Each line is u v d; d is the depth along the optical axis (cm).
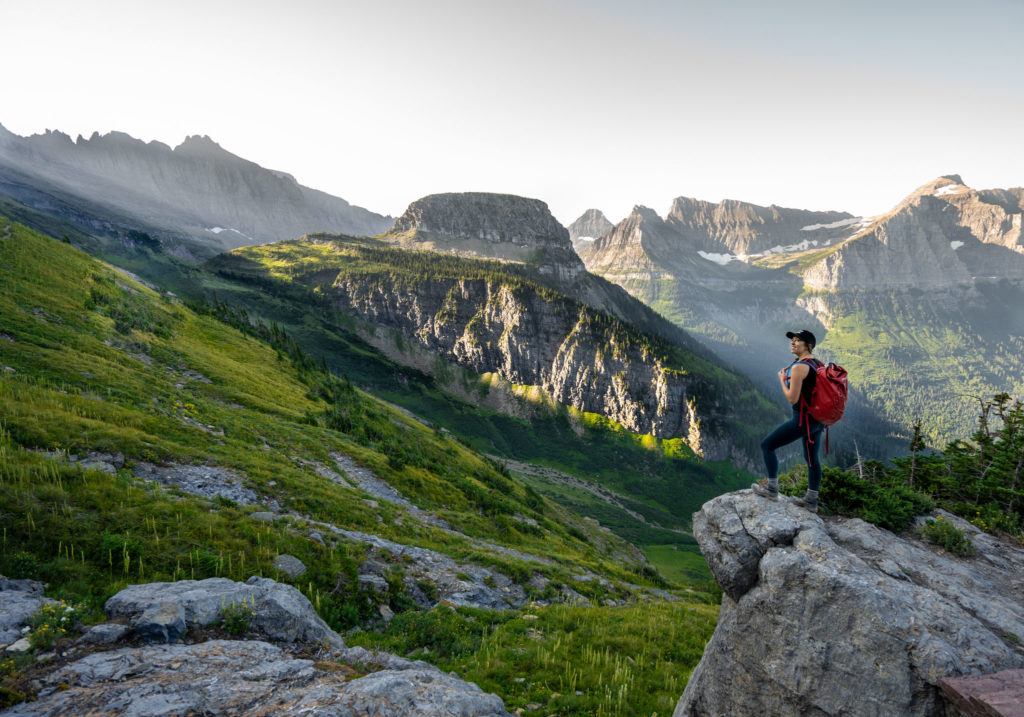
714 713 802
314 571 1816
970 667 573
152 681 723
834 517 914
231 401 4647
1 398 2347
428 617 1734
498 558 2838
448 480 5434
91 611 976
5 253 5116
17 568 1243
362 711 660
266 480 2773
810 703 671
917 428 3094
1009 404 4825
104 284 6256
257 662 830
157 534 1608
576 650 1583
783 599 730
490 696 815
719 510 895
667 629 1838
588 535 8650
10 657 750
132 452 2366
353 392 9200
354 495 3253
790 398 806
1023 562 877
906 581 716
